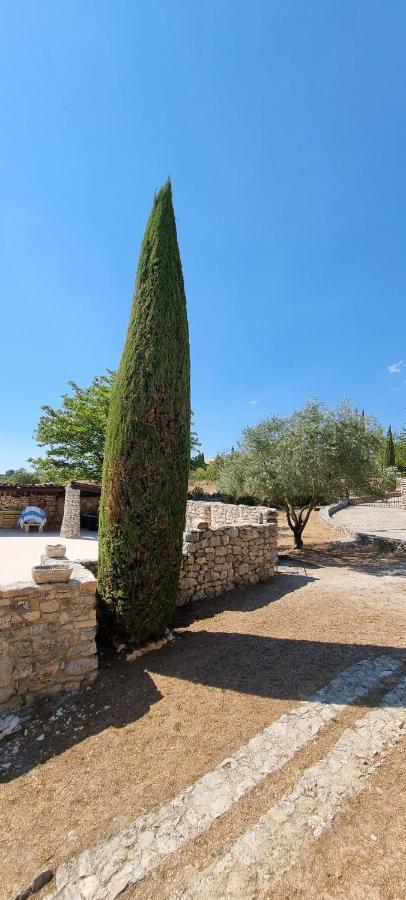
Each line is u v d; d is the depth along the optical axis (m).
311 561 11.40
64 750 3.87
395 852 2.48
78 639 4.92
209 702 4.34
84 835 2.90
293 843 2.61
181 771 3.41
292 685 4.49
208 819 2.88
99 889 2.47
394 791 2.93
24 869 2.68
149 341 6.07
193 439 25.42
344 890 2.29
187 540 7.63
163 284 6.28
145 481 5.80
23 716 4.43
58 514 21.12
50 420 21.64
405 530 15.82
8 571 10.13
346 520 19.67
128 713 4.34
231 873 2.46
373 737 3.51
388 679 4.41
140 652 5.66
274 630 6.09
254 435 13.41
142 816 3.00
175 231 6.70
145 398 5.90
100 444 21.64
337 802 2.88
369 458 11.68
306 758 3.35
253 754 3.48
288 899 2.28
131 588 5.65
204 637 6.05
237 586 8.55
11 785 3.48
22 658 4.61
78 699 4.67
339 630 5.92
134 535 5.70
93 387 22.28
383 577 9.09
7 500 20.50
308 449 11.36
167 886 2.44
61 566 5.05
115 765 3.60
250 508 11.55
